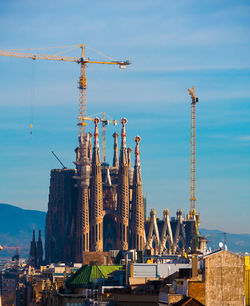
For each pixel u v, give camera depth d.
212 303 177.00
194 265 186.75
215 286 177.88
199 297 176.38
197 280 181.12
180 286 180.75
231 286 178.50
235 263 179.25
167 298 177.12
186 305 171.00
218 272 178.50
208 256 179.00
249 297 179.88
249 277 180.75
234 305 178.00
